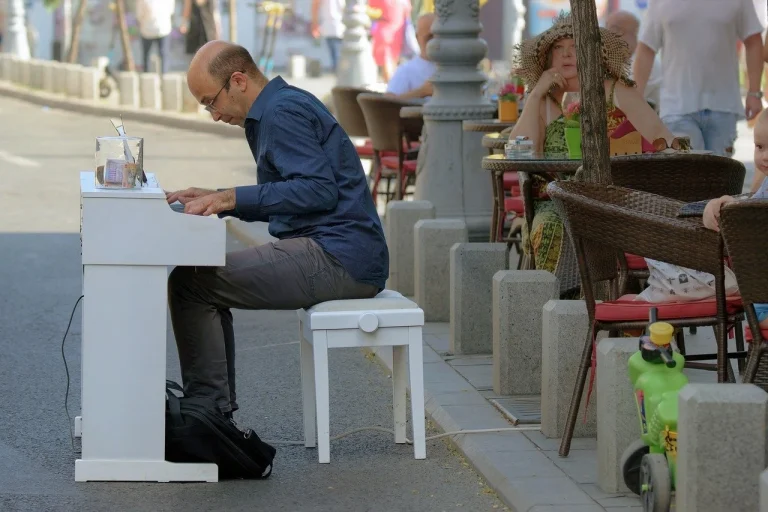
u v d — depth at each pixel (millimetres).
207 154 48469
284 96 12875
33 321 20906
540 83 18594
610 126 17734
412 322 12758
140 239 12055
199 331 12734
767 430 9320
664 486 10164
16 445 13797
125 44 73000
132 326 12180
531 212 18062
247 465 12469
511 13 52594
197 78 12922
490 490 12297
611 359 11477
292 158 12688
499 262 17562
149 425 12305
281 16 84062
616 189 13172
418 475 12773
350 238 12859
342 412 15320
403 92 31219
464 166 24922
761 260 10672
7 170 43188
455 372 16656
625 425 11500
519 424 14070
